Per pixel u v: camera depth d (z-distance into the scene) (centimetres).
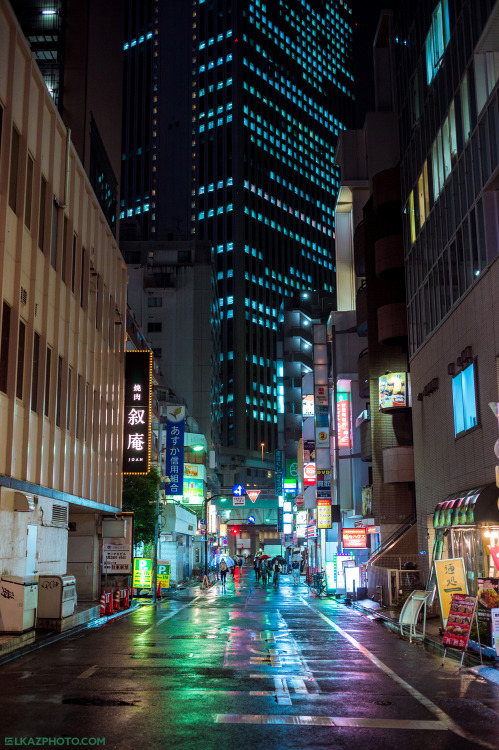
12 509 1898
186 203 17250
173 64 18212
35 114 2158
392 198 3809
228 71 17375
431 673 1340
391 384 3847
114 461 3441
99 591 3353
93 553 3312
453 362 2641
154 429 6253
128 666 1396
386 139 4675
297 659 1518
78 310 2698
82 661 1466
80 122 4262
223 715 967
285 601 3700
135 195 18050
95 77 4528
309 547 7206
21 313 1994
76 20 4428
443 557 2556
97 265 3069
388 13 4631
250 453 15412
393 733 880
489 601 1482
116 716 946
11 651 1530
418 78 3216
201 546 8575
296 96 19150
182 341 10506
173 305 10625
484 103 2306
